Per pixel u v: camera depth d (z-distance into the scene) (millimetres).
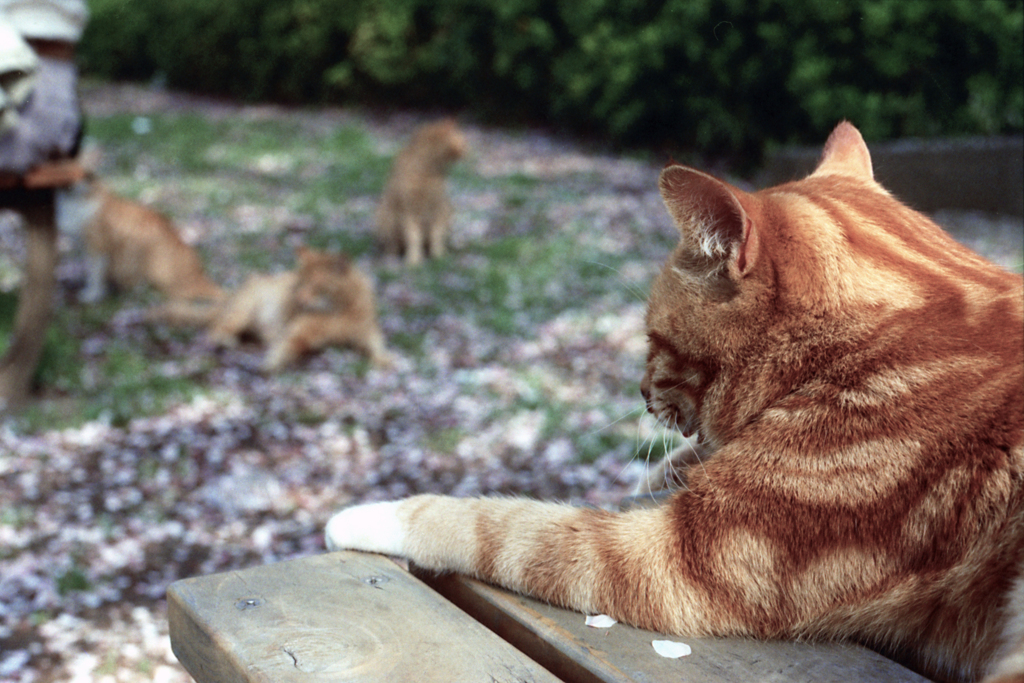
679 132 13078
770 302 1647
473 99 16312
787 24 10836
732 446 1641
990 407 1471
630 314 7133
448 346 6676
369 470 4895
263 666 1360
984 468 1438
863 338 1590
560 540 1662
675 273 1779
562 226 9648
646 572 1576
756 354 1686
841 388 1579
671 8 12141
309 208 10562
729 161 12336
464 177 11984
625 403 5562
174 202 10758
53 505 4359
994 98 9617
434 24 16781
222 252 9008
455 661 1382
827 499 1504
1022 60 9484
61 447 4934
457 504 1829
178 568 3945
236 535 4234
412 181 8461
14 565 3840
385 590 1612
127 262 7504
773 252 1639
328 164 12922
